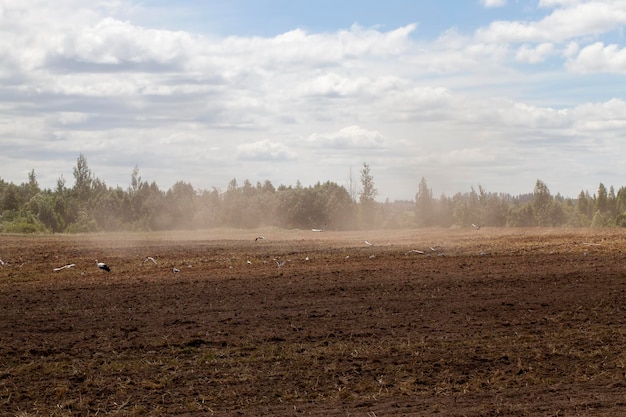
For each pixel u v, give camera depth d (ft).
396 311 53.16
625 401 31.63
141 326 48.42
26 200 265.75
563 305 54.80
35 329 47.55
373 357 39.75
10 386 34.91
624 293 59.62
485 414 30.14
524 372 36.81
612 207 329.93
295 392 33.71
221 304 56.49
